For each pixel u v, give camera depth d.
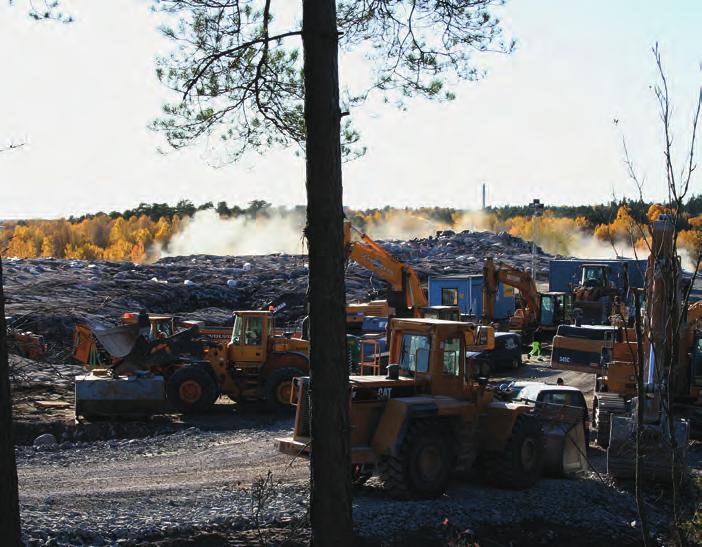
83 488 13.23
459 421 13.51
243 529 11.27
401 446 12.79
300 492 13.03
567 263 50.75
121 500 12.44
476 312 39.97
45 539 10.19
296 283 48.72
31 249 121.69
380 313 30.55
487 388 14.41
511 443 13.92
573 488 14.27
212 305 44.06
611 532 12.51
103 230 149.75
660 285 13.23
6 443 6.52
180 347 21.28
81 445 17.17
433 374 13.66
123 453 16.34
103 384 19.30
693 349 18.61
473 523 12.36
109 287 42.84
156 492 12.98
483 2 9.52
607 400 18.12
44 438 17.62
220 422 20.05
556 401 16.44
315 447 8.34
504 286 42.28
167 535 10.89
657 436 14.02
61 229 133.50
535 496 13.66
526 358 33.56
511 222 173.00
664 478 14.14
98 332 20.72
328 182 8.23
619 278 41.28
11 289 40.06
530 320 38.19
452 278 40.25
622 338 20.42
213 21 9.70
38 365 25.05
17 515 6.60
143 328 21.34
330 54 8.23
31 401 21.03
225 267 57.53
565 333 21.36
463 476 15.01
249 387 21.75
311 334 8.34
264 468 14.99
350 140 9.98
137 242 137.50
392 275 30.44
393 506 12.55
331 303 8.28
